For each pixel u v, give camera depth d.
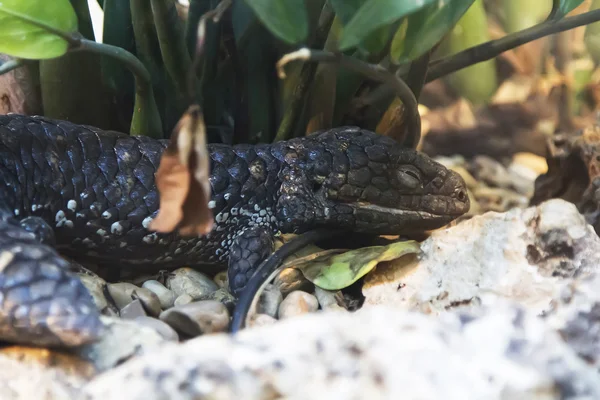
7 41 0.41
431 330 0.35
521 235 0.43
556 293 0.40
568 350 0.36
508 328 0.36
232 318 0.42
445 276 0.43
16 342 0.38
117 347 0.37
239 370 0.34
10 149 0.43
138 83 0.45
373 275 0.45
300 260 0.45
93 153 0.44
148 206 0.44
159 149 0.45
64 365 0.37
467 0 0.41
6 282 0.37
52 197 0.43
